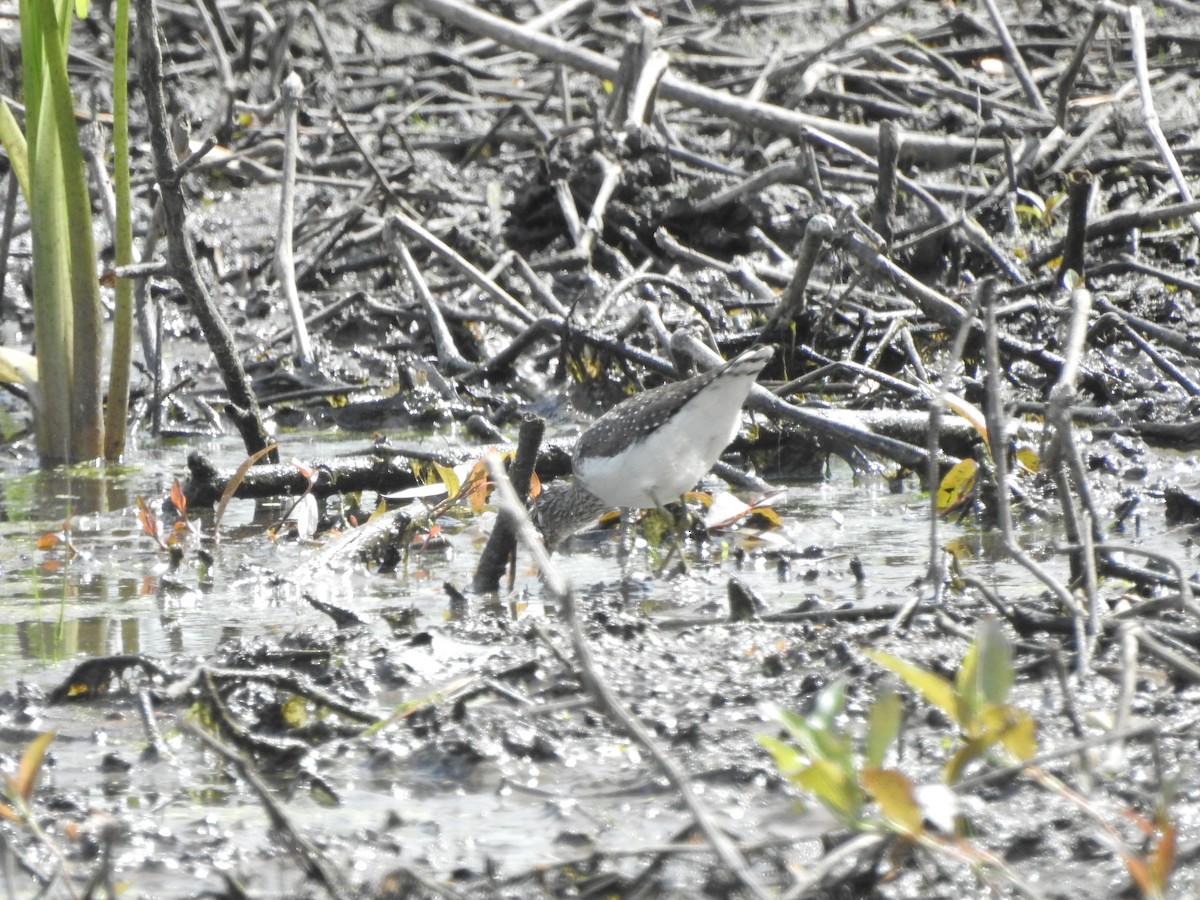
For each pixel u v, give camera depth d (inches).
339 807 240.1
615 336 553.6
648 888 204.4
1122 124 727.1
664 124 744.3
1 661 315.6
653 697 279.7
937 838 189.0
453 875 212.8
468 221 693.3
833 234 496.1
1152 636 273.9
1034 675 273.6
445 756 255.3
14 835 229.0
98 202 733.9
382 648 305.9
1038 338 545.6
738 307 572.7
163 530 437.4
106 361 619.2
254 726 272.4
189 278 453.1
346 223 677.9
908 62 880.9
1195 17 954.1
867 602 343.3
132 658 291.1
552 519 427.5
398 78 876.0
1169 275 563.2
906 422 465.1
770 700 275.3
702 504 453.7
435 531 420.2
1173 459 477.7
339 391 557.3
